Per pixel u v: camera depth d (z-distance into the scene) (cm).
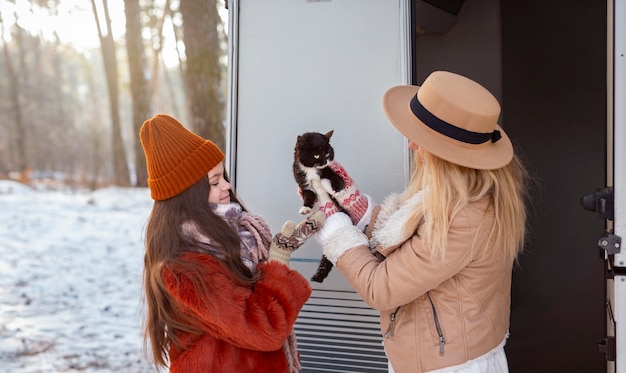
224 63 720
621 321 180
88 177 1305
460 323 166
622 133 177
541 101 323
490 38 326
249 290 159
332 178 185
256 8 243
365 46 231
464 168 165
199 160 161
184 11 684
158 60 1034
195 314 154
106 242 878
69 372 464
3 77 1352
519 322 325
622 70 176
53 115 1396
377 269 168
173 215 160
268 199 243
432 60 331
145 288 165
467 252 161
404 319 173
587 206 184
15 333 546
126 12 866
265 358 161
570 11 318
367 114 231
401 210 173
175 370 158
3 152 1338
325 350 236
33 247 852
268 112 242
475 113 158
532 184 323
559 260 321
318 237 179
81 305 636
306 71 238
